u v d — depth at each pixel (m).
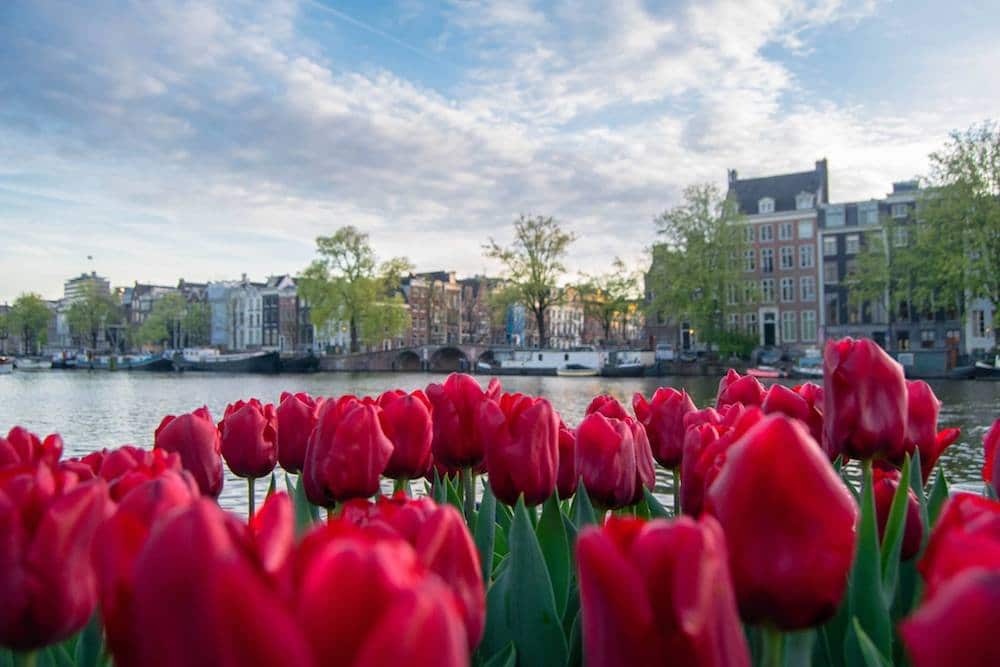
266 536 0.49
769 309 48.38
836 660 1.24
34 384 38.25
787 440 0.64
